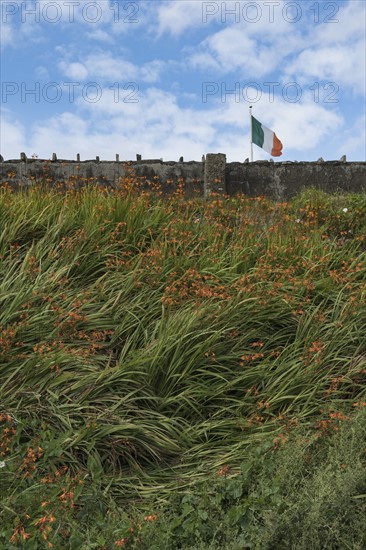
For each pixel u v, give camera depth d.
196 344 4.87
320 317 5.29
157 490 3.83
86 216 6.77
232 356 4.87
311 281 5.94
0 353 4.41
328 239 7.16
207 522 3.38
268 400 4.55
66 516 3.35
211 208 7.80
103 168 12.70
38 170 12.48
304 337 5.28
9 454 3.82
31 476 3.59
